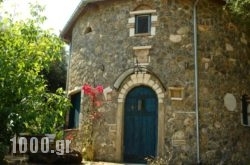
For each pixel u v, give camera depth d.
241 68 12.41
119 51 11.67
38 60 6.90
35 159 9.01
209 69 11.43
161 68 11.13
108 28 12.12
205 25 11.74
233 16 12.02
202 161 10.60
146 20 11.74
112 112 11.25
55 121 6.80
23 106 6.33
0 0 7.09
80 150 11.51
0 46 6.55
